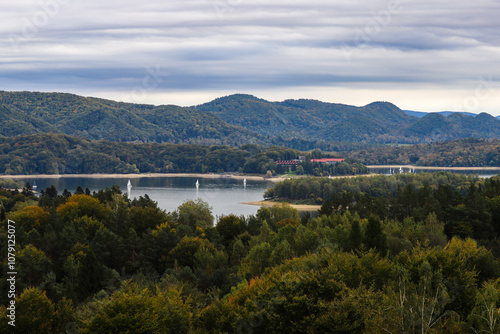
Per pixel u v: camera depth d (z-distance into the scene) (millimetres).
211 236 114500
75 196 146750
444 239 86500
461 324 38312
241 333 43062
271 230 117938
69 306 55406
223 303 51875
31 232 102312
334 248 70125
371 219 70562
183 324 48156
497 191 131875
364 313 39500
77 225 114750
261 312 43094
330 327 39219
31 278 80500
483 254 54812
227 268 82250
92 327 44719
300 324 40781
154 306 46531
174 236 104812
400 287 43750
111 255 94875
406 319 38031
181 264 94625
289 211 163875
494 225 101625
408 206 131375
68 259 79125
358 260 52625
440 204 124438
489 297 41000
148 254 97562
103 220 124375
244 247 102188
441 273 44406
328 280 44219
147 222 125625
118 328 43969
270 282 49469
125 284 52438
